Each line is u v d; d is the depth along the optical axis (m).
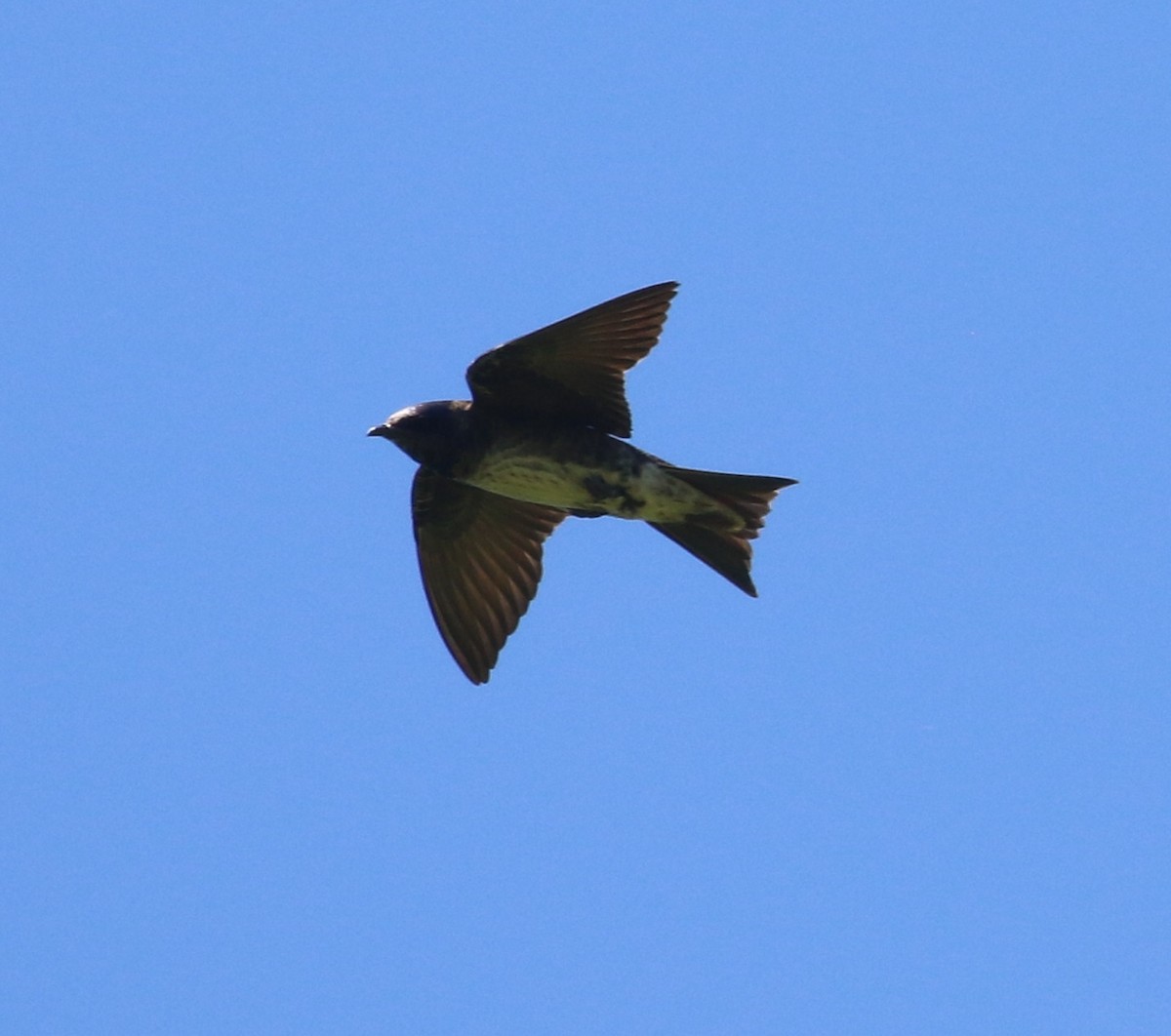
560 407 20.28
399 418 20.62
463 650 22.36
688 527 20.69
